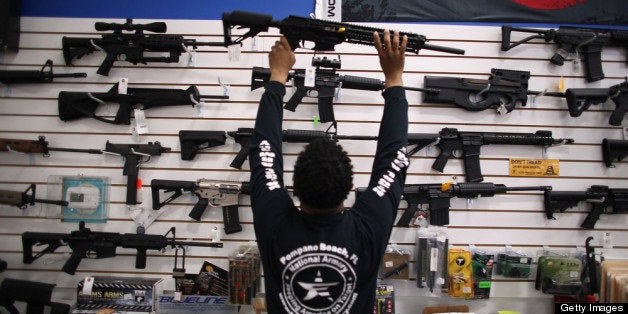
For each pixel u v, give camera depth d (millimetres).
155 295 3102
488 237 3281
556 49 3340
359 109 3268
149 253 3266
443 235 3080
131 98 3186
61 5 3320
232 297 2941
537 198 3303
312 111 3275
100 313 2982
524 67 3340
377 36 1479
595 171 3322
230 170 3264
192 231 3254
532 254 3283
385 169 1311
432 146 3270
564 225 3295
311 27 2168
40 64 3311
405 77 3320
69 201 3248
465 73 3326
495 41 3336
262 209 1232
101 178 3277
